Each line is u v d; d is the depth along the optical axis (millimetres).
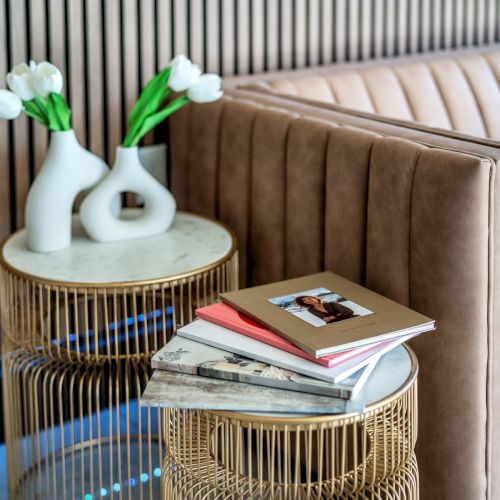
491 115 2465
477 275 1435
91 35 2072
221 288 1816
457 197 1403
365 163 1586
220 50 2307
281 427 1183
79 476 1873
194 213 1985
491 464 1543
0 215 2066
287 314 1378
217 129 2004
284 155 1805
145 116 1756
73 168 1708
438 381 1511
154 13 2176
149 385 1246
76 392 2148
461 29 2766
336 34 2490
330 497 1254
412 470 1348
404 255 1525
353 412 1184
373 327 1325
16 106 1604
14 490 1805
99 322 2111
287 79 2236
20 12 1977
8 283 1679
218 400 1201
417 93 2367
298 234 1794
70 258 1696
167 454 1348
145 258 1694
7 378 1776
